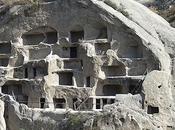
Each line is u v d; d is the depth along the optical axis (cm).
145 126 4403
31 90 5316
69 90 5188
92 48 5231
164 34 5322
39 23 5581
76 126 4566
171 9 7269
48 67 5262
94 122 4456
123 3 5594
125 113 4391
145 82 4684
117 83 5088
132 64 5100
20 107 5016
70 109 4906
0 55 5731
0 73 5528
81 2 5372
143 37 5081
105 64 5144
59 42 5475
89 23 5353
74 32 5512
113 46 5209
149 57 4994
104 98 5022
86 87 5166
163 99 4656
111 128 4384
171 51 5169
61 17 5481
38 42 5678
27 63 5438
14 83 5491
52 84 5297
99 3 5328
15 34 5675
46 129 4806
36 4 5581
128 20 5266
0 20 5831
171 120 4581
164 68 4928
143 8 6094
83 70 5228
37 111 4925
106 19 5231
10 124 5072
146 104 4622
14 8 5744
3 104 5091
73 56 5462
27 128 4938
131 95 4653
